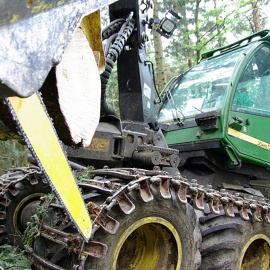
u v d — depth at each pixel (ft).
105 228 6.93
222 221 9.49
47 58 2.92
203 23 49.03
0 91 2.70
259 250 10.96
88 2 3.33
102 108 9.87
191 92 16.38
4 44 2.59
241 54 15.23
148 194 7.77
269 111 15.53
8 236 11.58
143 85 11.64
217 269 9.25
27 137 3.46
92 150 9.63
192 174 14.89
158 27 12.66
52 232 7.40
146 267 8.55
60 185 4.18
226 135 13.80
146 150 10.34
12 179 12.32
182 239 8.40
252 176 15.71
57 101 3.82
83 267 6.68
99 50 5.07
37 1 2.80
